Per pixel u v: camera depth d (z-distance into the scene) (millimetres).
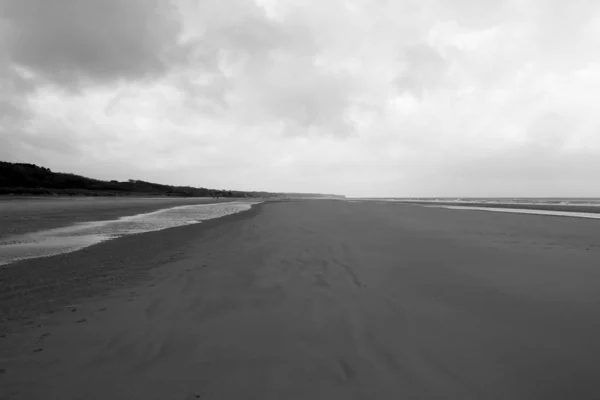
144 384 2383
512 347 2938
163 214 21609
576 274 5438
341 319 3598
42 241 9648
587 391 2299
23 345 3004
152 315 3762
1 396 2227
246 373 2525
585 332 3223
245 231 11711
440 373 2529
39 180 62156
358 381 2424
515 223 14336
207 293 4566
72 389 2318
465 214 20484
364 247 8086
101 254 7570
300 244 8555
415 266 6074
